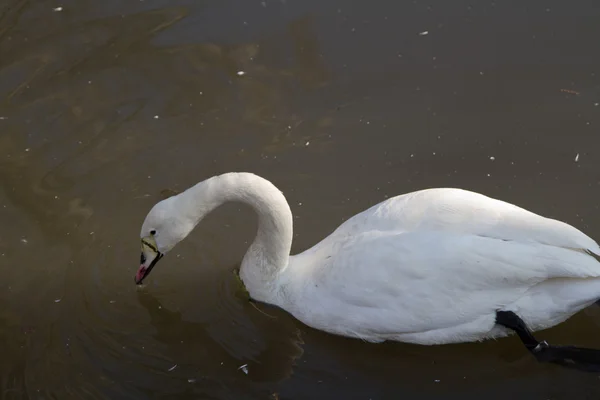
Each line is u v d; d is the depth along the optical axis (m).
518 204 8.02
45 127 9.07
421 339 6.63
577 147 8.53
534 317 6.43
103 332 7.16
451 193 6.59
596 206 7.95
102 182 8.56
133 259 7.85
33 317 7.29
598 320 7.03
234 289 7.53
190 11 10.26
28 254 7.88
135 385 6.66
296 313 7.03
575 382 6.50
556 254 6.16
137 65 9.66
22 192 8.46
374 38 9.85
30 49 9.87
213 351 6.96
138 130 9.06
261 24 10.07
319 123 9.06
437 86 9.32
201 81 9.52
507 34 9.73
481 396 6.45
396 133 8.90
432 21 9.99
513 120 8.88
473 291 6.34
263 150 8.81
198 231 8.15
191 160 8.75
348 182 8.44
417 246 6.36
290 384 6.64
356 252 6.59
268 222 6.88
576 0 10.02
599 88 9.08
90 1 10.30
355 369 6.72
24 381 6.70
